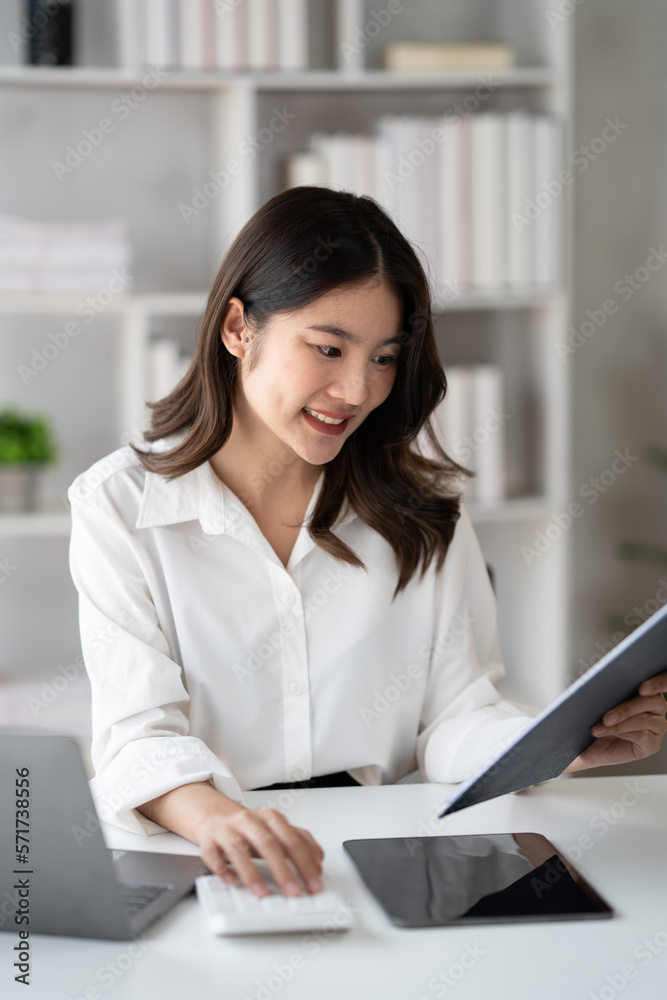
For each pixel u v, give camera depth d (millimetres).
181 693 1205
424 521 1354
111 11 2469
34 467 2363
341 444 1232
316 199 1181
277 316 1171
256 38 2295
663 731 1109
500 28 2664
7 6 2406
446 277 2396
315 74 2318
